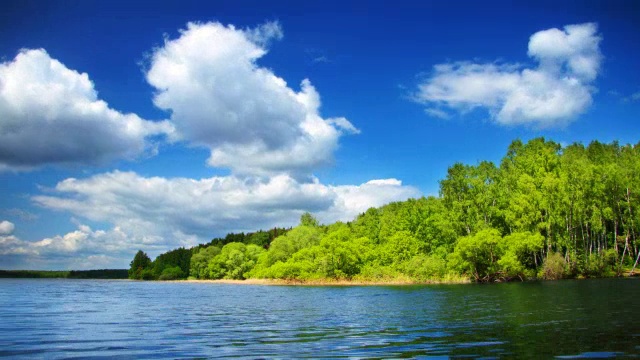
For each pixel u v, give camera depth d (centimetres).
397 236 9919
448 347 1670
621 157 10000
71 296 6750
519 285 6556
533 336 1872
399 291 6150
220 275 17975
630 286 5153
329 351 1647
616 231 8662
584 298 3747
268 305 4375
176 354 1653
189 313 3616
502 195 9906
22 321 3003
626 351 1498
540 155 10294
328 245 10156
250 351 1689
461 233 9769
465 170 10281
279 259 12681
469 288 6297
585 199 8312
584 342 1686
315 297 5484
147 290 9412
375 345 1759
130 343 1945
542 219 8856
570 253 8356
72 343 1961
